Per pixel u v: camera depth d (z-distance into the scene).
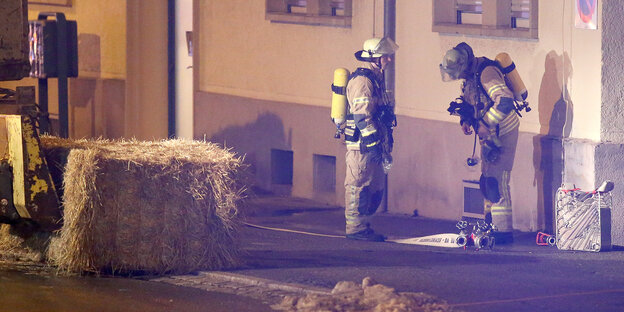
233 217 22.50
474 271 22.50
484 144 27.31
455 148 30.75
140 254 21.94
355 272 22.11
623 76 27.27
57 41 39.56
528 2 29.20
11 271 22.06
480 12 30.48
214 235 22.31
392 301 18.48
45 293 20.17
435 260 24.12
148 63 42.75
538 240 27.22
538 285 20.84
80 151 21.67
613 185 26.03
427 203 31.80
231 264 22.56
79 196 21.67
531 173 29.05
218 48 38.91
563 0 27.92
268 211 33.03
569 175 27.81
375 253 25.20
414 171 32.12
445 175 31.16
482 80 27.25
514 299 19.45
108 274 21.94
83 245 21.77
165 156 22.20
